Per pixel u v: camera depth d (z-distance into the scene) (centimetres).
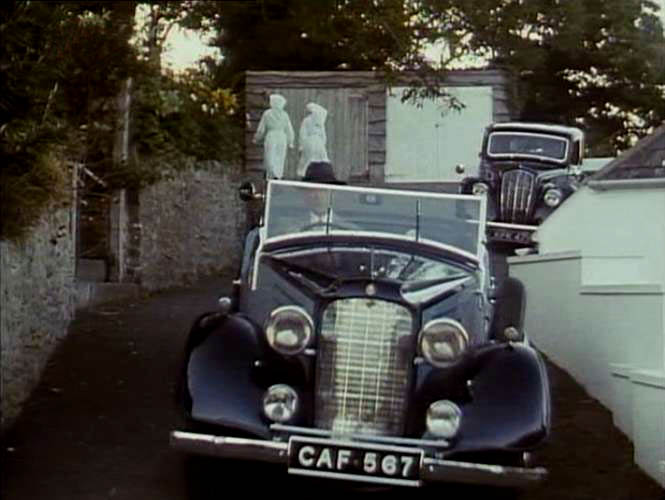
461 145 2355
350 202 802
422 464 650
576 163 1855
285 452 652
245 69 2331
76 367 1026
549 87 2578
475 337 744
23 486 727
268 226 793
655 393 766
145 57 883
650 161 1163
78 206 1344
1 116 686
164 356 1075
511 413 661
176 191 1644
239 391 669
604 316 945
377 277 718
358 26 945
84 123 898
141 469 767
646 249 1134
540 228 1430
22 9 657
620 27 2477
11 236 770
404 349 679
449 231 791
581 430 872
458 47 989
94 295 1353
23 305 916
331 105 2370
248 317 729
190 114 1798
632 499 736
